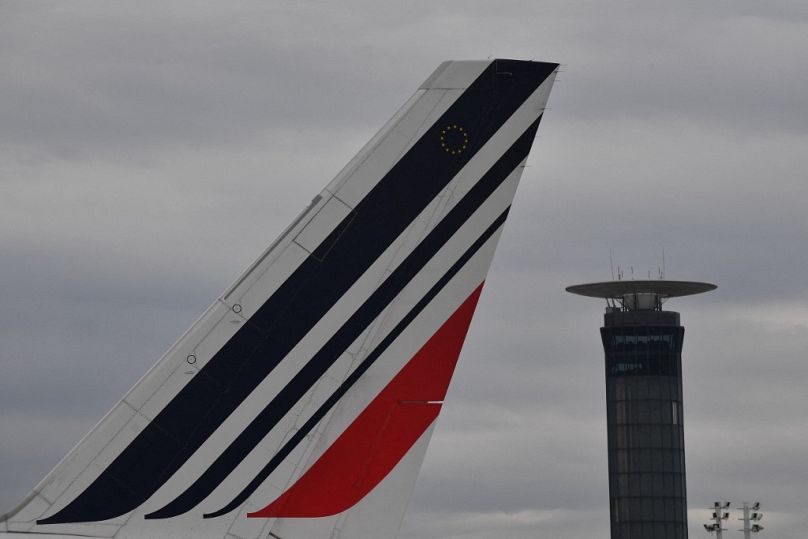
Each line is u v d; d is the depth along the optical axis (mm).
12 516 61250
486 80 65375
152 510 61938
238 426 62844
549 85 65500
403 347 64250
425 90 65125
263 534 62594
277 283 63781
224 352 63125
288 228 64062
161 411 62562
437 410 64125
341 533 62969
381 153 64875
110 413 62188
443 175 64938
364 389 63812
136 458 62094
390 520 63406
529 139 65375
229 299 63500
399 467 63688
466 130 65125
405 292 64438
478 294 64812
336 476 63250
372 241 64500
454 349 64500
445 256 64750
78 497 61719
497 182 65188
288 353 63500
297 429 63250
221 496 62469
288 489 62938
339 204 64500
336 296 64000
